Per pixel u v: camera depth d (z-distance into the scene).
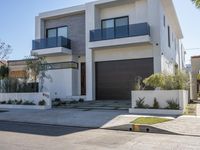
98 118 12.59
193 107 16.06
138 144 7.60
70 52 22.50
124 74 20.14
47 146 7.26
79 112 14.84
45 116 14.01
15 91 19.83
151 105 14.20
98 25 21.66
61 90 22.52
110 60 20.75
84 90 22.78
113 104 17.36
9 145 7.37
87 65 21.33
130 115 13.12
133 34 18.81
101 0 20.94
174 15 23.14
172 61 25.33
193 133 9.25
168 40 23.22
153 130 9.96
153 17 19.11
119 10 21.17
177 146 7.32
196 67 27.36
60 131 10.02
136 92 14.56
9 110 17.30
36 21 24.38
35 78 19.72
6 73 24.58
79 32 22.75
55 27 24.11
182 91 13.68
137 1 20.19
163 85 14.45
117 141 8.04
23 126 11.52
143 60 19.50
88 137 8.72
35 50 22.45
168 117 12.20
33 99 18.33
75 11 22.48
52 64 23.17
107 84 20.80
